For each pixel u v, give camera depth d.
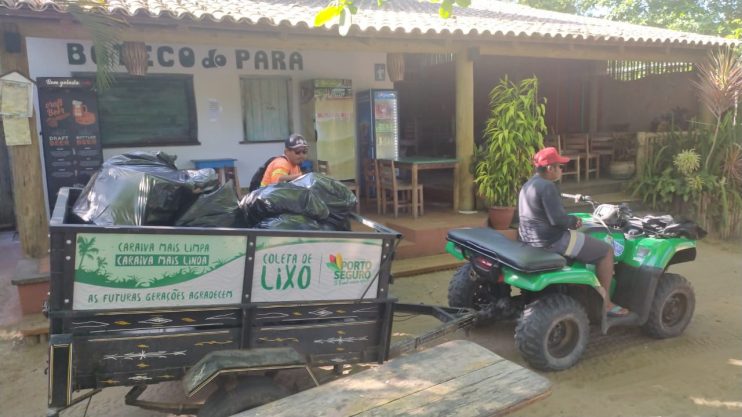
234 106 8.59
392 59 7.79
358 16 7.80
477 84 13.56
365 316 3.48
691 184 9.22
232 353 3.00
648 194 9.84
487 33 7.43
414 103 14.44
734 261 7.85
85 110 7.17
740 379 4.24
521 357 4.65
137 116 8.01
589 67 13.88
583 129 14.20
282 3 8.18
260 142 8.84
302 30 6.52
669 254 4.71
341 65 9.26
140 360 2.93
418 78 14.36
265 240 3.04
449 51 7.92
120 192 3.20
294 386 3.58
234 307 3.05
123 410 3.78
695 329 5.28
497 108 7.88
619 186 10.52
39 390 4.06
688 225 4.90
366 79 9.47
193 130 8.36
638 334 5.15
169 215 3.29
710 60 9.54
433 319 5.54
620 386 4.15
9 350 4.62
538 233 4.51
